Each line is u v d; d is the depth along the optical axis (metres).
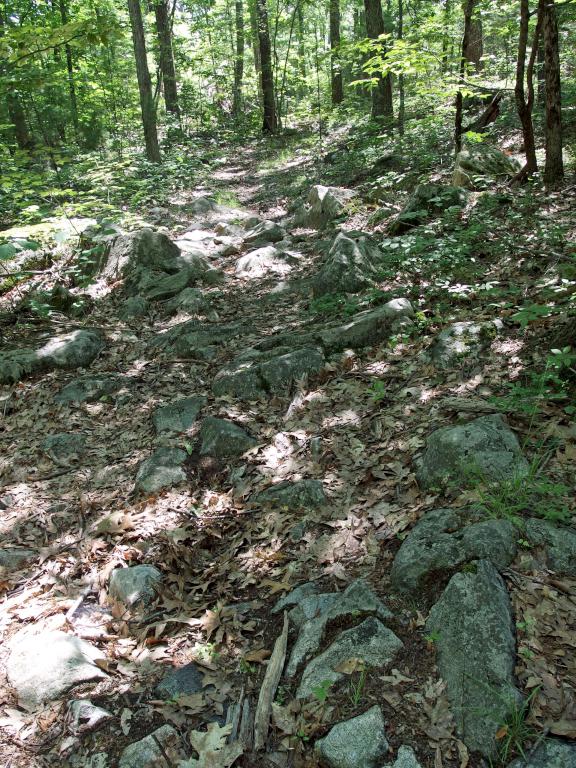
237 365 5.96
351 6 28.47
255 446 4.84
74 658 3.15
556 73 7.65
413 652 2.74
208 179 16.41
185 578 3.67
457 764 2.29
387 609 2.97
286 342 6.17
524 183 8.55
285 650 3.01
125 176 14.38
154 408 5.82
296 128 23.70
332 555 3.56
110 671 3.12
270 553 3.73
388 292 6.66
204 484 4.64
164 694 2.94
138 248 9.32
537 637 2.63
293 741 2.56
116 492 4.71
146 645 3.25
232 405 5.50
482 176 8.82
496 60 14.66
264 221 12.02
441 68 10.20
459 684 2.52
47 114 16.34
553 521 3.17
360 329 5.90
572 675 2.47
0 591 3.80
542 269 6.01
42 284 8.99
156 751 2.62
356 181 12.61
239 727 2.69
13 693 3.03
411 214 8.16
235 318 7.59
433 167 11.18
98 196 13.06
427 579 3.02
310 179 14.16
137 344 7.21
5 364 6.53
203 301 8.01
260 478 4.46
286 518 3.95
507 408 4.02
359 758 2.37
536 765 2.20
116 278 9.27
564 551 3.00
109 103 20.19
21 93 14.21
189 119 25.22
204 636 3.25
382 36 9.33
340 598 3.14
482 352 5.01
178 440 5.18
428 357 5.21
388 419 4.60
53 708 2.92
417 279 6.89
